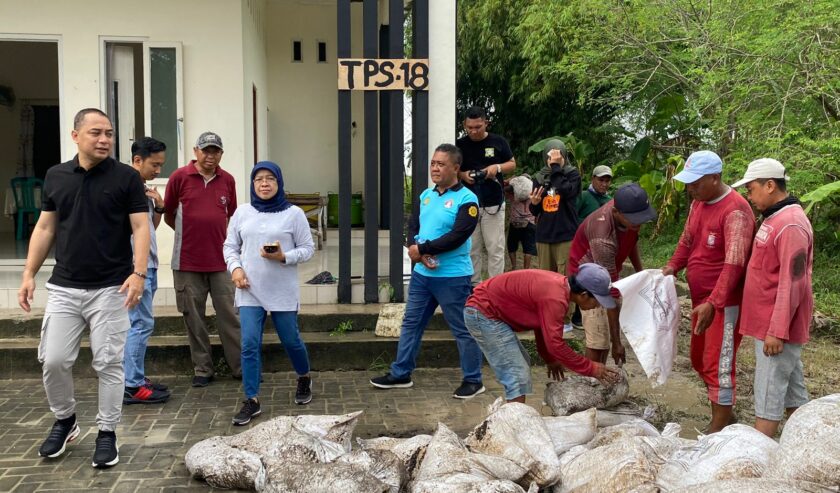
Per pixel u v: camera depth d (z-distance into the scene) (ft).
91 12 23.77
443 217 15.70
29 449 13.03
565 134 46.80
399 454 11.43
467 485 9.56
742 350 20.29
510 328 12.79
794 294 11.34
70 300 12.08
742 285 12.52
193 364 18.02
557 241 21.01
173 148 24.64
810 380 17.29
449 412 15.34
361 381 17.75
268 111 36.81
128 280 12.23
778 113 26.18
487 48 45.80
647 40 34.14
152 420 14.76
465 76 50.55
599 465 10.07
